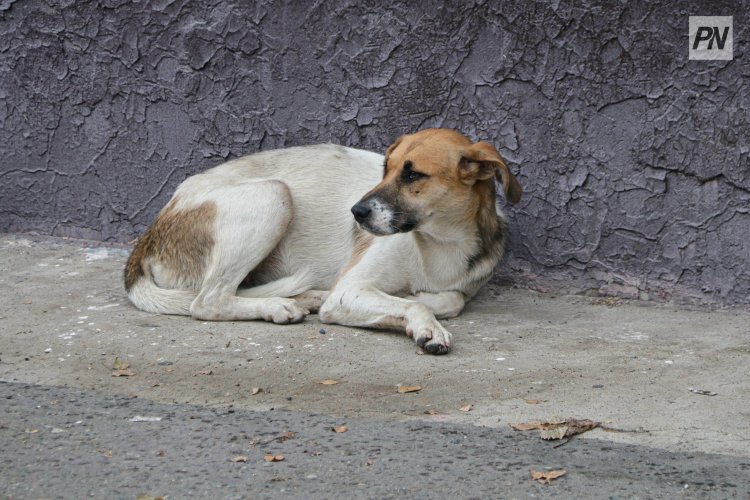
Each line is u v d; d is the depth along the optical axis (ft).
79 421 17.39
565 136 24.20
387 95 25.95
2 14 29.60
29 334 22.26
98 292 25.54
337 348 21.12
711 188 23.07
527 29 24.07
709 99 22.66
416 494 14.48
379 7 25.57
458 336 21.85
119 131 29.17
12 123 30.25
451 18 24.84
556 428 16.63
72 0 28.73
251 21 27.04
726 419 17.03
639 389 18.51
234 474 15.21
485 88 24.84
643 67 23.09
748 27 22.04
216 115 27.94
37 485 14.90
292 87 26.99
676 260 23.72
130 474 15.25
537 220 24.91
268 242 23.44
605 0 23.15
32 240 30.30
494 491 14.53
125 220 29.73
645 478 14.87
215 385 19.21
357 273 22.91
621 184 23.89
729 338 21.33
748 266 23.04
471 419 17.31
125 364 20.33
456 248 22.79
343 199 24.20
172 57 28.07
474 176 21.84
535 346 21.12
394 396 18.49
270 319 23.00
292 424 17.19
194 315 23.32
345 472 15.21
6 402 18.28
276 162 24.90
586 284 24.75
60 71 29.37
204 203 23.68
